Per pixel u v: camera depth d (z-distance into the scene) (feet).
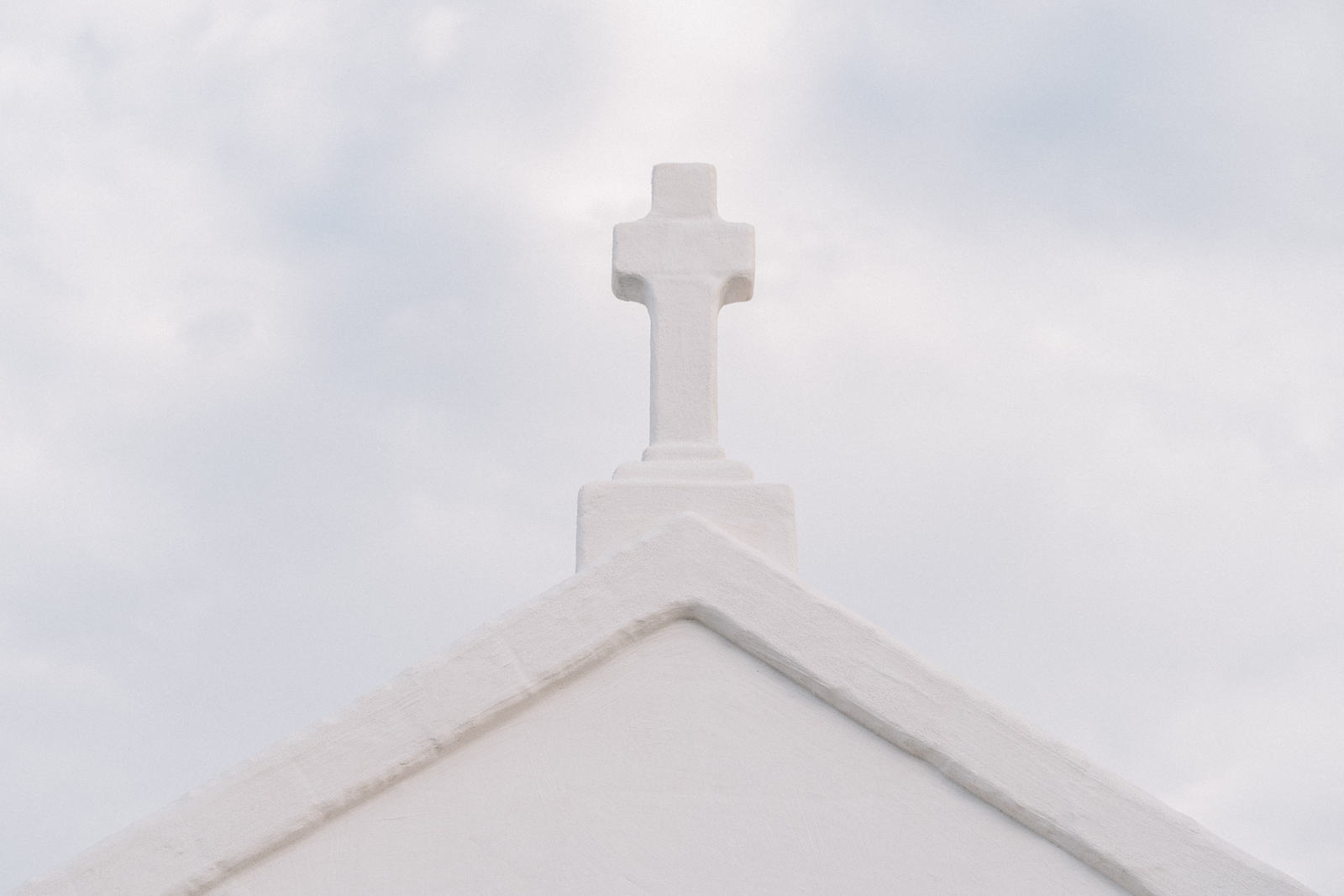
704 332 16.74
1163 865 13.47
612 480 15.88
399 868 13.62
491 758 14.07
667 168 17.56
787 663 14.33
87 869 13.55
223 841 13.64
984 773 13.82
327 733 14.01
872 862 13.60
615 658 14.53
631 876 13.52
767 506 15.69
